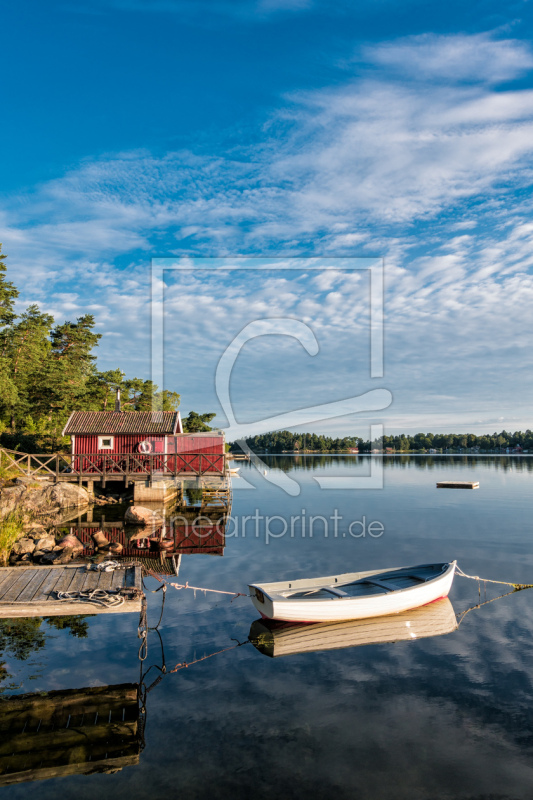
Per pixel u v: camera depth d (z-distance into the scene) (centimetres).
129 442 2995
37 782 620
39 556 1563
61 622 1146
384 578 1296
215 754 673
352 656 974
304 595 1163
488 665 934
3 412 4125
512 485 4353
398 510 2864
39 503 2461
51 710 770
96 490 3055
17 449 3519
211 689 844
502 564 1642
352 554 1770
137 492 2825
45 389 4434
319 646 1018
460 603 1270
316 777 628
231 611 1213
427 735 717
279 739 707
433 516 2641
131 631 1092
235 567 1595
